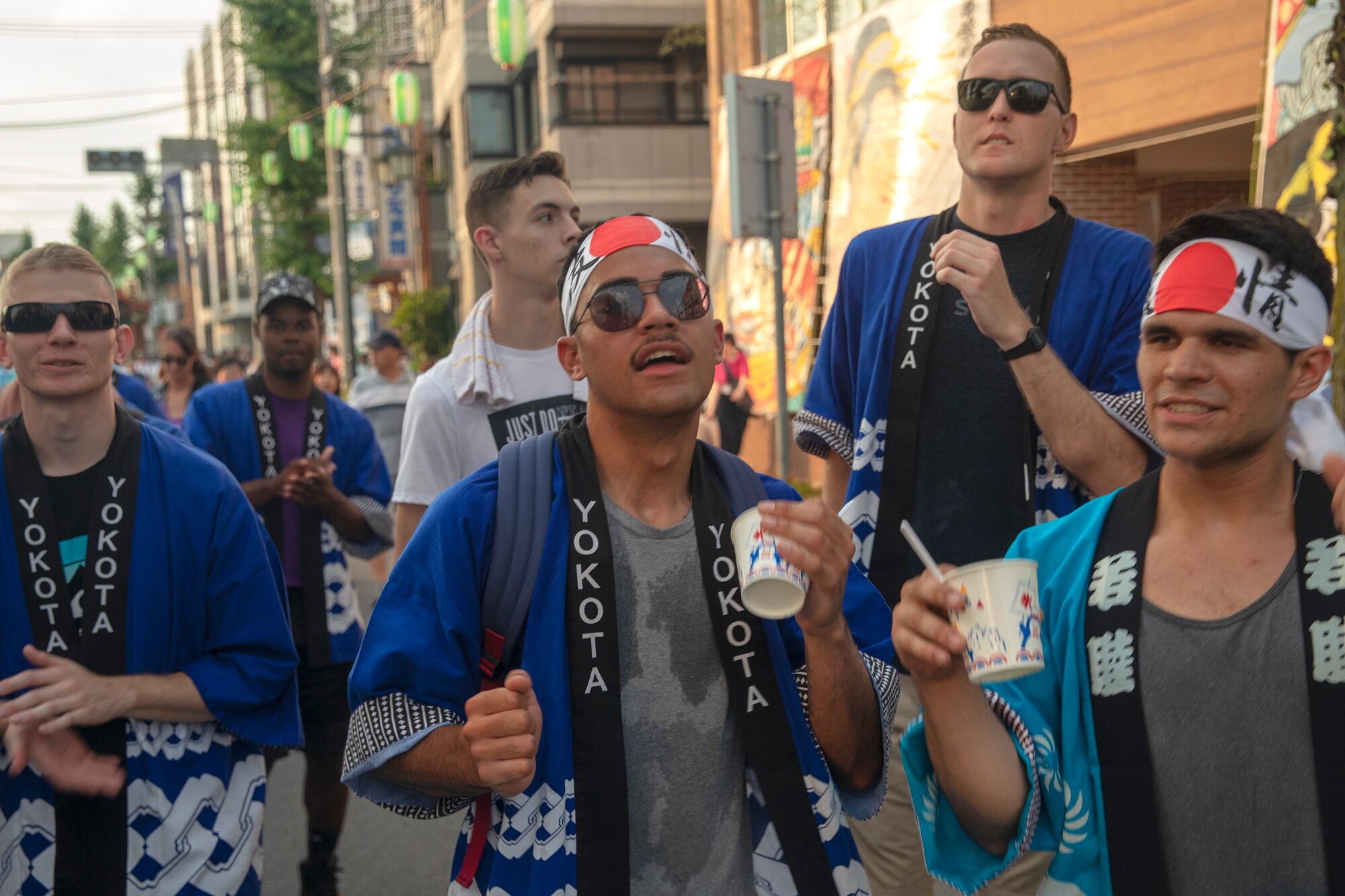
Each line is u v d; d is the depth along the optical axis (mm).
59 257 2748
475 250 3662
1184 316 1879
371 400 9148
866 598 2252
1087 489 2943
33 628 2695
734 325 14898
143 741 2699
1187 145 10375
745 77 7273
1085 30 9664
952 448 3041
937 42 11125
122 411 2863
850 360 3311
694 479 2133
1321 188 6559
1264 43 7281
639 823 1979
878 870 3146
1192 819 1857
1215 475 1915
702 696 2031
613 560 2043
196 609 2811
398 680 2010
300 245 36250
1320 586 1823
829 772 2062
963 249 2844
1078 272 3043
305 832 5371
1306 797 1798
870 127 12008
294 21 34656
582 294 2086
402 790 2068
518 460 2100
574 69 22266
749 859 2000
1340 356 3955
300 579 4570
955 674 1906
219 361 14180
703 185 22578
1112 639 1942
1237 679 1852
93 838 2660
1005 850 2006
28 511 2725
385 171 23766
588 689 1972
